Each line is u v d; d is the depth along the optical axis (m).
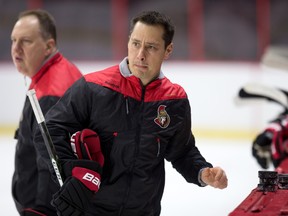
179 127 7.13
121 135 6.90
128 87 6.90
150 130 6.95
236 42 26.16
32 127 7.98
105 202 7.01
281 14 25.84
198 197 15.05
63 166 6.60
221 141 23.25
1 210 13.73
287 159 10.34
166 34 6.72
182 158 7.55
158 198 7.32
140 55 6.64
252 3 25.92
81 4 26.70
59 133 6.82
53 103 7.95
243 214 6.12
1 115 24.77
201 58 26.39
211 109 24.16
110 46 26.72
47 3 26.80
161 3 26.48
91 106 6.88
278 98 11.59
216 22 26.22
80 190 6.47
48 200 7.73
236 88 24.08
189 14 26.30
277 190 7.30
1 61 26.56
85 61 26.34
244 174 17.48
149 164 7.00
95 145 6.74
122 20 26.59
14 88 24.67
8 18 26.72
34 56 8.53
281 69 12.56
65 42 26.89
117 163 6.92
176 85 7.17
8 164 19.08
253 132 23.89
